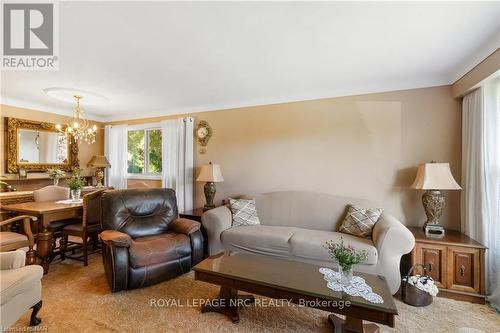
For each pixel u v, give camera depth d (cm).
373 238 251
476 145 240
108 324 183
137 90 338
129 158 506
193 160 433
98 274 270
